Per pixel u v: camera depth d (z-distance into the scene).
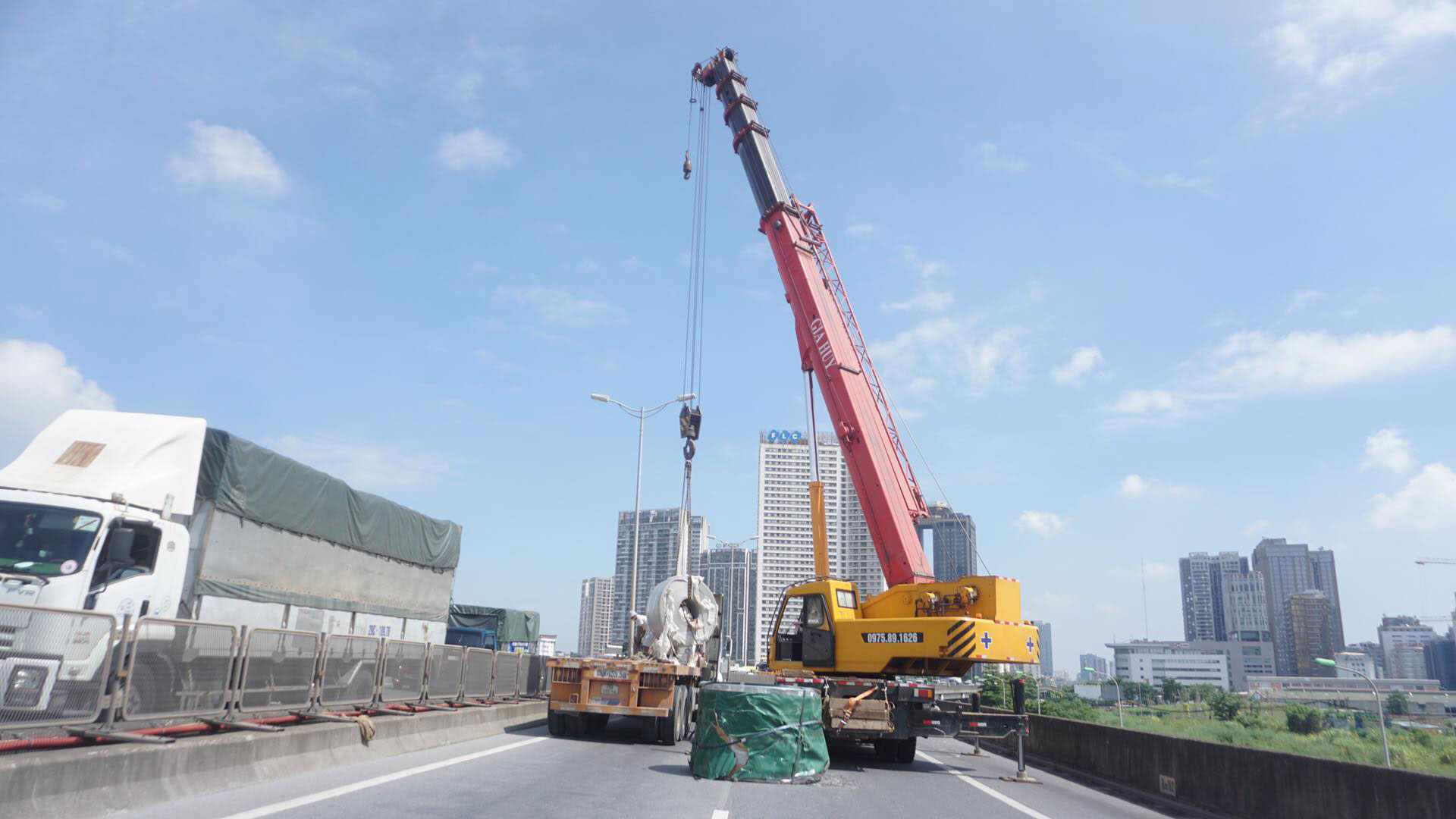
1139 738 15.20
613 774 12.60
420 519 23.77
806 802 11.23
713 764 12.96
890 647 17.27
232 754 9.88
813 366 22.92
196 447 13.83
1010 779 15.90
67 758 7.77
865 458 21.08
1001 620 16.84
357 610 20.33
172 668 9.83
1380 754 20.61
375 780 10.66
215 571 14.91
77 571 11.08
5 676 8.10
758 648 64.62
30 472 11.98
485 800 9.62
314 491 18.17
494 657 20.94
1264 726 35.28
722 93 29.70
